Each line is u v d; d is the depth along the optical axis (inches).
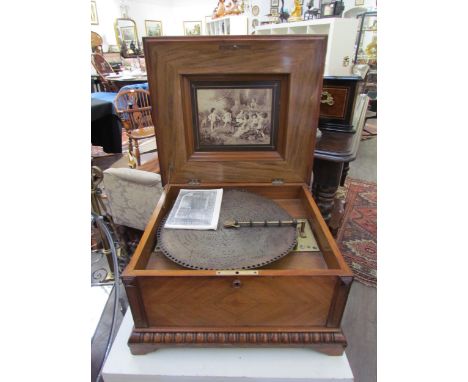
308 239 28.8
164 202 31.7
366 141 140.6
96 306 38.0
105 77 156.9
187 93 31.0
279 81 30.5
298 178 33.9
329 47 58.1
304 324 24.5
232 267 23.5
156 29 250.4
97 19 209.6
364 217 82.0
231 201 32.4
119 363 25.3
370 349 46.2
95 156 121.9
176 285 22.5
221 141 33.5
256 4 176.7
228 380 24.6
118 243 45.5
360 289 57.6
